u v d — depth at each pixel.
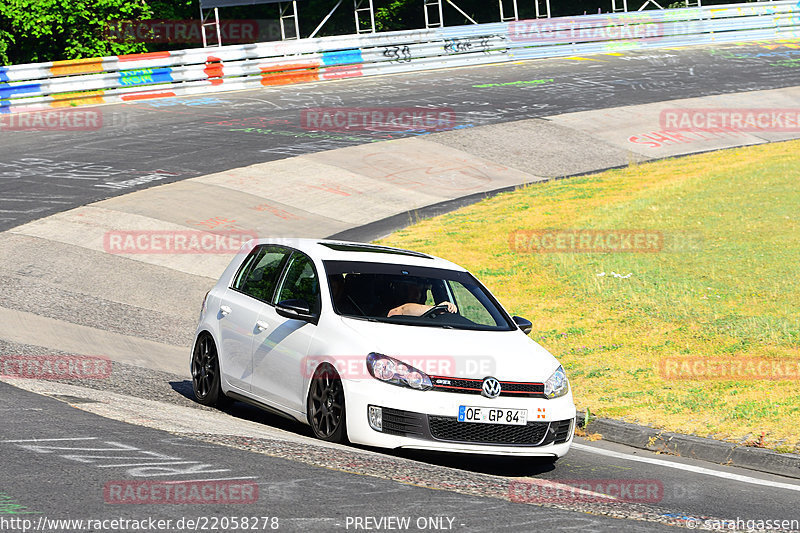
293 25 170.50
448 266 28.16
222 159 80.88
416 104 108.56
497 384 22.88
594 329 41.31
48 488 17.28
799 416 28.70
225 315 28.50
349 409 22.92
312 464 20.58
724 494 22.19
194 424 24.25
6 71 101.94
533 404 23.09
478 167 83.44
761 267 47.75
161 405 27.39
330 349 23.83
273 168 78.56
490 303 27.00
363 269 26.33
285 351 25.42
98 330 40.03
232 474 19.08
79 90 107.50
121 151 82.75
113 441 21.17
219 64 118.75
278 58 124.00
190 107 106.50
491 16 181.12
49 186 69.50
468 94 115.12
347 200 71.75
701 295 44.47
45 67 104.81
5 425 22.02
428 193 75.06
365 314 24.95
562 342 39.75
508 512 18.06
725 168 75.44
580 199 70.19
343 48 129.12
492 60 141.88
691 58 141.50
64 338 37.56
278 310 24.89
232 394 27.80
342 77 129.38
